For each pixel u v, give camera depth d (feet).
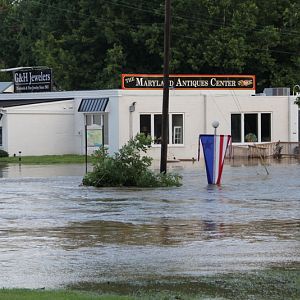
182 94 284.00
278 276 70.13
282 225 102.63
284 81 389.60
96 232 97.14
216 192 149.48
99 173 162.91
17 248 85.76
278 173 202.28
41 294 60.39
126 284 67.31
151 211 118.42
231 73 391.86
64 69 407.85
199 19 385.50
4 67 512.63
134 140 164.76
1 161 264.72
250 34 384.88
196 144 286.87
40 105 291.17
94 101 285.64
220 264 75.87
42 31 435.53
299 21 386.32
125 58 399.24
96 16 401.90
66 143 296.51
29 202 132.26
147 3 394.93
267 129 298.76
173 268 74.02
